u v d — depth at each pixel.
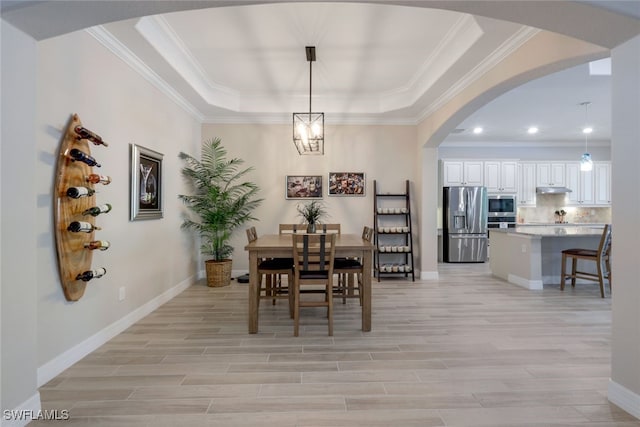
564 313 3.53
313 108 5.06
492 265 5.61
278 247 2.96
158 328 3.07
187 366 2.32
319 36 3.23
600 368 2.30
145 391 2.00
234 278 5.28
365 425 1.69
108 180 2.52
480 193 7.14
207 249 5.13
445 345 2.68
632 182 1.74
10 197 1.60
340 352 2.55
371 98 5.07
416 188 5.45
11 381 1.61
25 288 1.69
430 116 4.85
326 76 4.23
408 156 5.45
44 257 2.10
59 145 2.22
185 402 1.88
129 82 3.14
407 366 2.32
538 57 2.67
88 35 2.54
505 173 7.50
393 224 5.50
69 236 2.27
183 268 4.53
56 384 2.07
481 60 3.26
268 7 2.76
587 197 7.61
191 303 3.89
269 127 5.34
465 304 3.87
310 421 1.72
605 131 6.73
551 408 1.83
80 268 2.38
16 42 1.63
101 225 2.70
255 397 1.94
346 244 3.11
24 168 1.68
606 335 2.90
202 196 4.90
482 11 1.81
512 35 2.81
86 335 2.51
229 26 3.04
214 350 2.58
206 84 4.39
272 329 3.05
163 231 3.89
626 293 1.79
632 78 1.74
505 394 1.97
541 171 7.58
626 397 1.80
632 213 1.75
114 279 2.88
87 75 2.53
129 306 3.13
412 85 4.45
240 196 5.30
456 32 3.08
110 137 2.83
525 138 7.35
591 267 5.03
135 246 3.24
